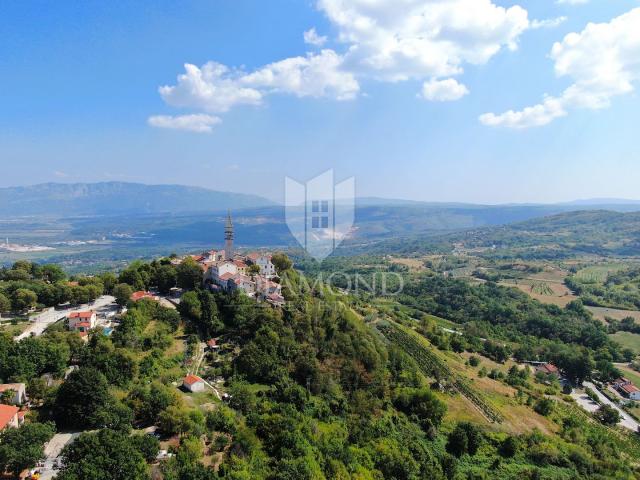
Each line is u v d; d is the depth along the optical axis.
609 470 94.75
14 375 77.50
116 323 113.50
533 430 105.19
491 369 157.00
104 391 71.50
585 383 167.38
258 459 66.44
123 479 53.59
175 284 146.00
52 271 156.12
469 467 87.31
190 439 65.06
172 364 96.31
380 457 79.44
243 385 91.06
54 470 58.22
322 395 95.88
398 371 118.94
